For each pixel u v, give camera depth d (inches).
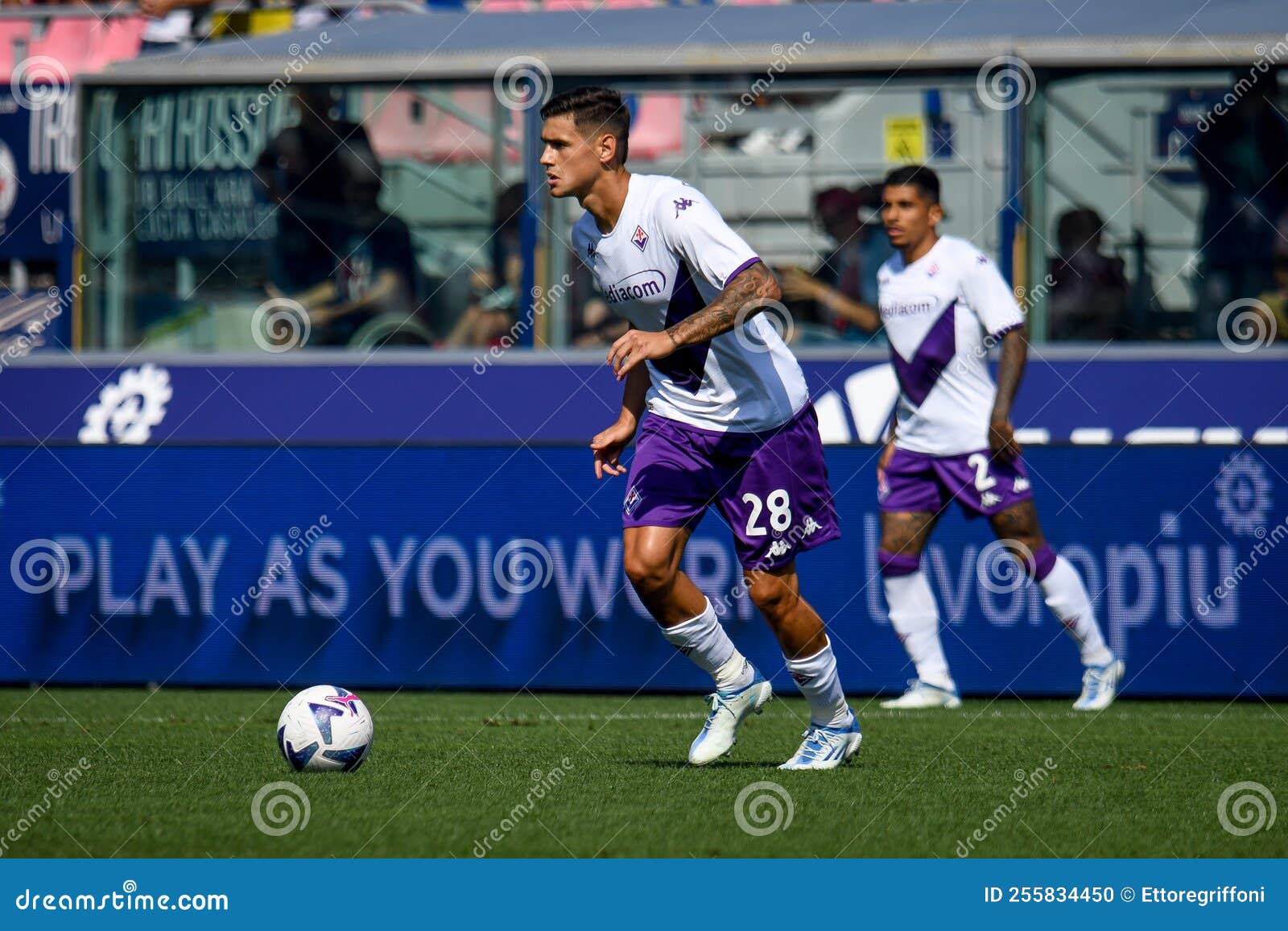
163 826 565.3
